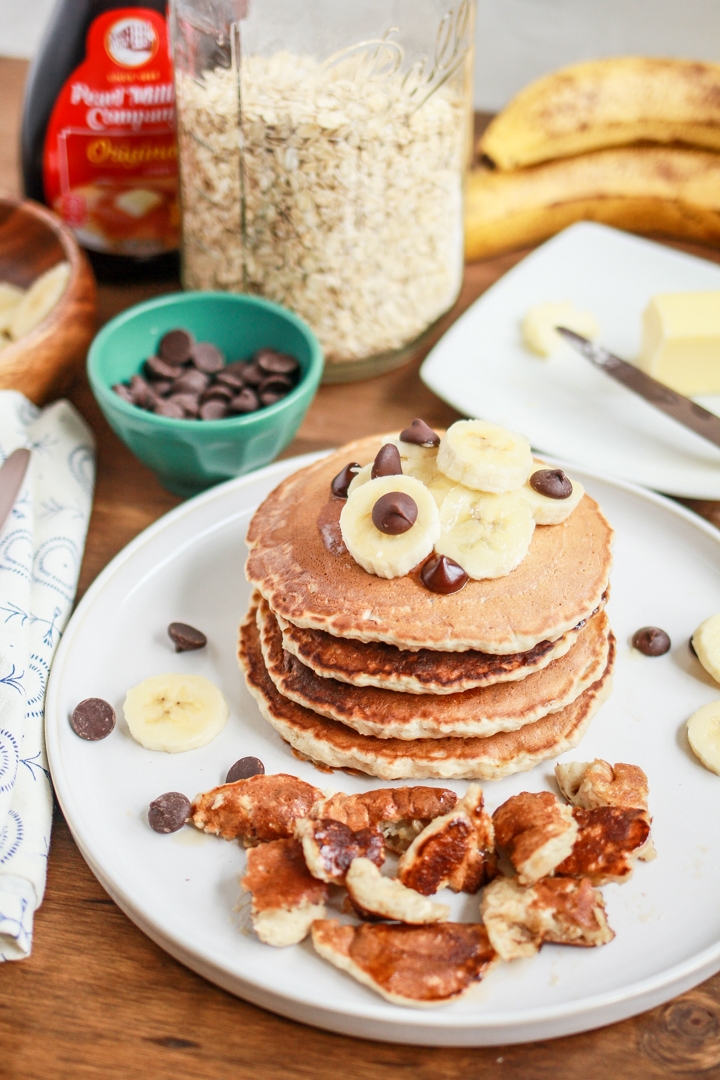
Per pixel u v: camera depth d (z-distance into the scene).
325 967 0.37
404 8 0.49
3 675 0.42
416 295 0.55
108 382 0.51
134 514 0.52
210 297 0.53
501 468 0.42
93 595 0.46
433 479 0.43
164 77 0.56
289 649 0.42
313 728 0.42
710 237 0.66
